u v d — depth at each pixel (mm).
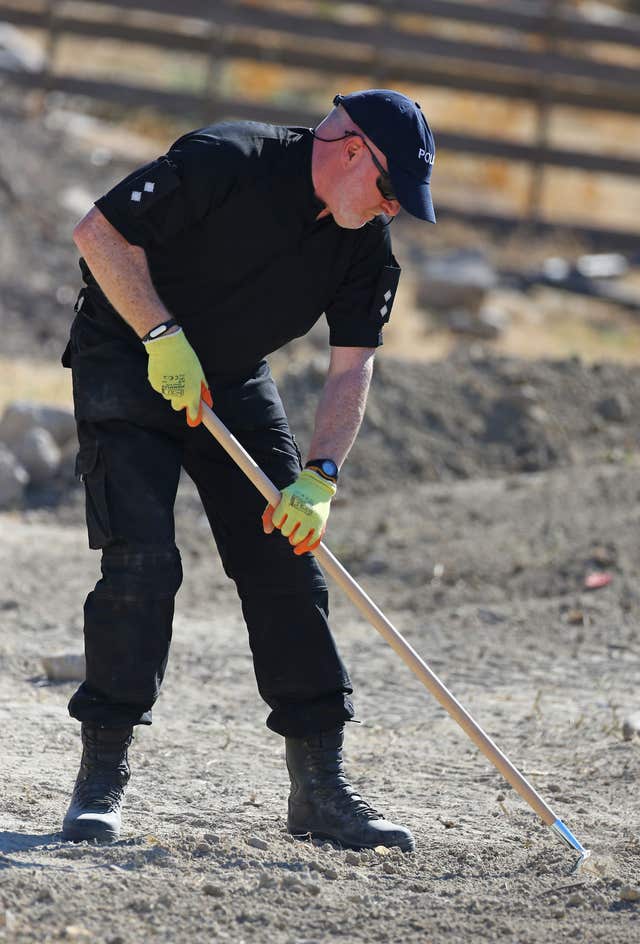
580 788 17688
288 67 73375
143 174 13281
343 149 13359
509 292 65812
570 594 27766
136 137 73562
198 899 12430
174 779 17594
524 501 32906
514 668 23938
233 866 13438
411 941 11875
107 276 13367
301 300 14109
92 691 14141
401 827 14602
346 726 20891
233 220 13453
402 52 73062
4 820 15023
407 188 13258
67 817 14180
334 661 14656
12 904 11914
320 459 14219
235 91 91062
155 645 14008
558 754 19250
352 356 14680
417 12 73062
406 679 23391
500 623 26547
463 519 32438
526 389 39688
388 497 35031
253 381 14664
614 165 73625
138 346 14047
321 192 13523
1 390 43250
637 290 68125
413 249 68312
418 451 37438
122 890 12500
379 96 13414
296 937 11844
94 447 13930
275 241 13633
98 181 63812
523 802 17094
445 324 59625
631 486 32969
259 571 14477
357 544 31312
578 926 12289
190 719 20844
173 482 14148
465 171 87125
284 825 15367
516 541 30391
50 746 18656
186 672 23422
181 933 11727
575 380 40750
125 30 71250
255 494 14422
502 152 73188
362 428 37906
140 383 13930
